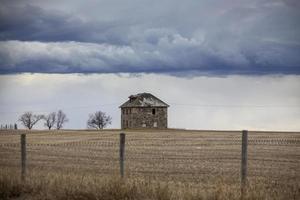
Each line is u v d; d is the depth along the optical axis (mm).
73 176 20609
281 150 51219
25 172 22250
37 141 81062
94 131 119000
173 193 16891
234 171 31984
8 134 106250
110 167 35312
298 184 22828
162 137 86312
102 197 16719
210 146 61281
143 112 137375
